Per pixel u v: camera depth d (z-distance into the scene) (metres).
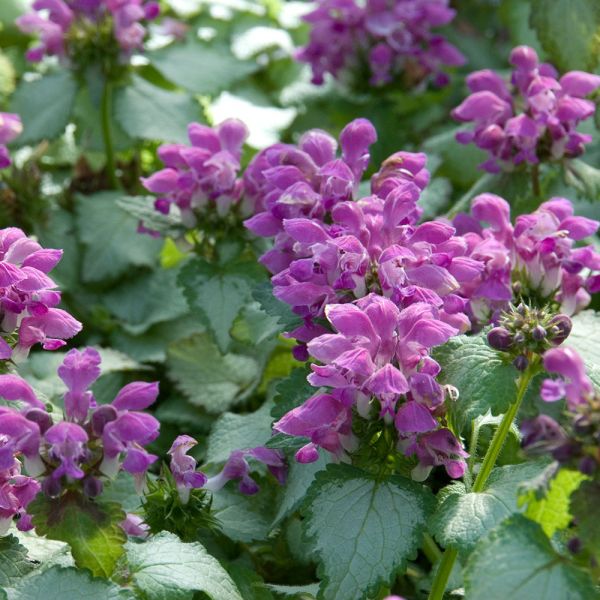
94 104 0.84
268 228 0.66
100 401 0.77
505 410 0.60
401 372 0.61
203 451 0.75
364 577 0.60
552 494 0.58
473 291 0.66
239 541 0.67
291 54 1.07
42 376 0.76
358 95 0.95
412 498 0.61
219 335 0.70
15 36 1.06
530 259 0.67
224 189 0.71
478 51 1.09
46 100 0.84
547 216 0.66
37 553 0.63
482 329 0.66
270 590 0.65
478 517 0.60
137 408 0.59
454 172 0.86
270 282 0.66
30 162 0.84
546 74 0.74
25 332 0.63
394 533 0.61
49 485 0.58
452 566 0.62
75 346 0.81
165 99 0.85
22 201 0.82
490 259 0.66
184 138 0.84
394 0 0.91
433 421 0.60
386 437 0.62
